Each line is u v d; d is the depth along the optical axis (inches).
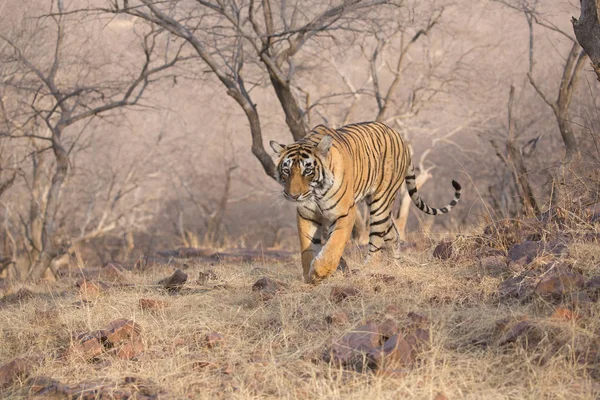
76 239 1023.6
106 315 297.9
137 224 1264.8
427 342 226.2
